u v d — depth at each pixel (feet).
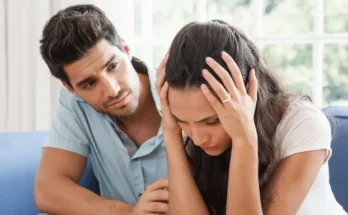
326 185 3.61
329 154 3.44
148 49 8.02
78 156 4.38
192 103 2.95
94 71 3.84
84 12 3.95
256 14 7.29
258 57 3.28
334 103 7.13
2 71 7.91
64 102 4.56
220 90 2.91
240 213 3.16
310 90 7.19
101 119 4.40
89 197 3.98
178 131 3.46
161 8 8.15
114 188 4.49
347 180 4.79
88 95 4.00
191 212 3.44
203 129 3.06
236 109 2.99
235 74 2.99
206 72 2.89
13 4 7.79
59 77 4.08
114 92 3.87
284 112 3.47
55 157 4.30
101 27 3.86
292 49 7.23
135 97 4.06
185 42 2.98
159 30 8.22
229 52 3.03
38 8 7.74
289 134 3.36
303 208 3.49
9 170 4.40
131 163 4.37
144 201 3.68
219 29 3.05
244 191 3.14
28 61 7.88
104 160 4.45
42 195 4.10
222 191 3.65
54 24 3.90
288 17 7.29
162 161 4.36
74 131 4.41
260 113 3.34
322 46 6.87
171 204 3.50
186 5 8.01
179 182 3.47
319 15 6.84
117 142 4.37
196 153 3.66
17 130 8.00
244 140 3.08
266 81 3.48
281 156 3.38
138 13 8.09
